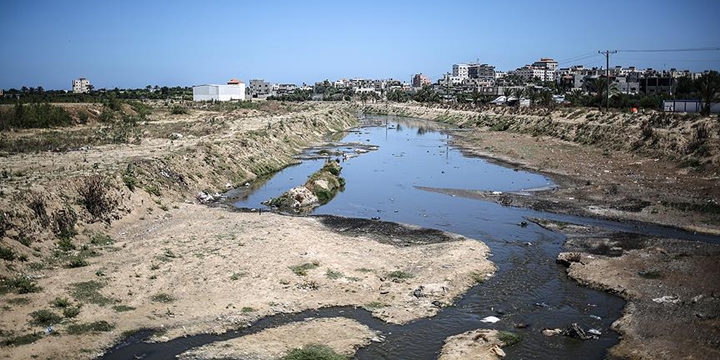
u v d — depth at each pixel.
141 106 121.44
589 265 36.09
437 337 26.81
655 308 29.34
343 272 34.38
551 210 51.41
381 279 33.72
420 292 31.59
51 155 60.44
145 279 32.34
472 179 68.56
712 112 91.44
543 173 71.31
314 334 26.73
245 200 56.97
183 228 43.09
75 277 32.16
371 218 49.25
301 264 35.38
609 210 50.44
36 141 68.31
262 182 67.81
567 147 91.06
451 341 26.14
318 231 43.69
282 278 33.03
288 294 31.17
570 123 103.94
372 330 27.41
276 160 80.50
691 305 29.33
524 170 74.44
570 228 45.25
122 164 53.72
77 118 93.38
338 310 29.61
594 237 42.62
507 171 74.25
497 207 53.44
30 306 28.16
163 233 41.56
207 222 45.28
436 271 34.97
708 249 38.66
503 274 35.25
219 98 199.38
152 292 30.73
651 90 179.12
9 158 57.59
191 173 60.41
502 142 103.56
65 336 25.69
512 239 42.88
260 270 34.12
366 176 71.25
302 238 40.84
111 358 24.36
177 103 166.12
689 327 26.86
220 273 33.47
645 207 50.78
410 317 28.78
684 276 33.47
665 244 40.16
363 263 36.31
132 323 27.33
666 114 84.25
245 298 30.42
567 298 31.59
